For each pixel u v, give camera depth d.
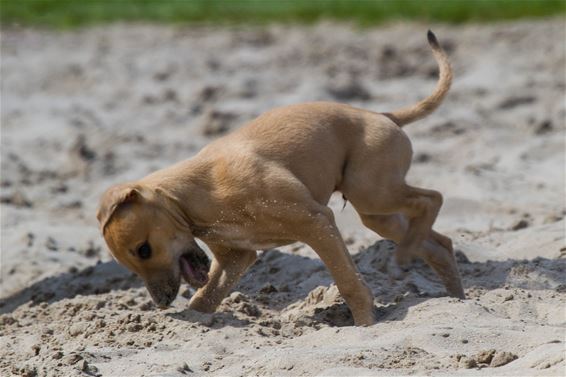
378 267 12.98
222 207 11.05
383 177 11.53
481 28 32.91
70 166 20.03
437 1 37.34
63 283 13.79
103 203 10.92
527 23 33.12
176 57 30.91
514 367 8.95
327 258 10.98
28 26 37.34
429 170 18.91
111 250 11.02
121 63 30.23
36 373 9.93
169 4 41.25
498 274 12.48
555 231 14.08
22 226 16.52
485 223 15.48
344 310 11.42
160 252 10.95
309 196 11.02
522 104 23.80
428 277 12.70
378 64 29.30
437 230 14.91
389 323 10.60
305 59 30.06
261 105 24.25
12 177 19.30
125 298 12.51
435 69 28.31
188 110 24.45
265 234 11.17
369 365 9.28
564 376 8.46
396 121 12.43
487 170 18.55
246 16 38.19
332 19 36.78
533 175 18.25
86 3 42.00
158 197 10.94
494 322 10.41
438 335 9.91
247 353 10.07
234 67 29.28
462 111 23.36
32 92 27.23
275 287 12.64
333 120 11.60
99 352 10.41
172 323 11.20
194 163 11.22
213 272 11.82
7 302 13.56
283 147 11.23
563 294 11.63
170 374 9.56
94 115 24.39
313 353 9.55
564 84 25.23
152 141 21.86
